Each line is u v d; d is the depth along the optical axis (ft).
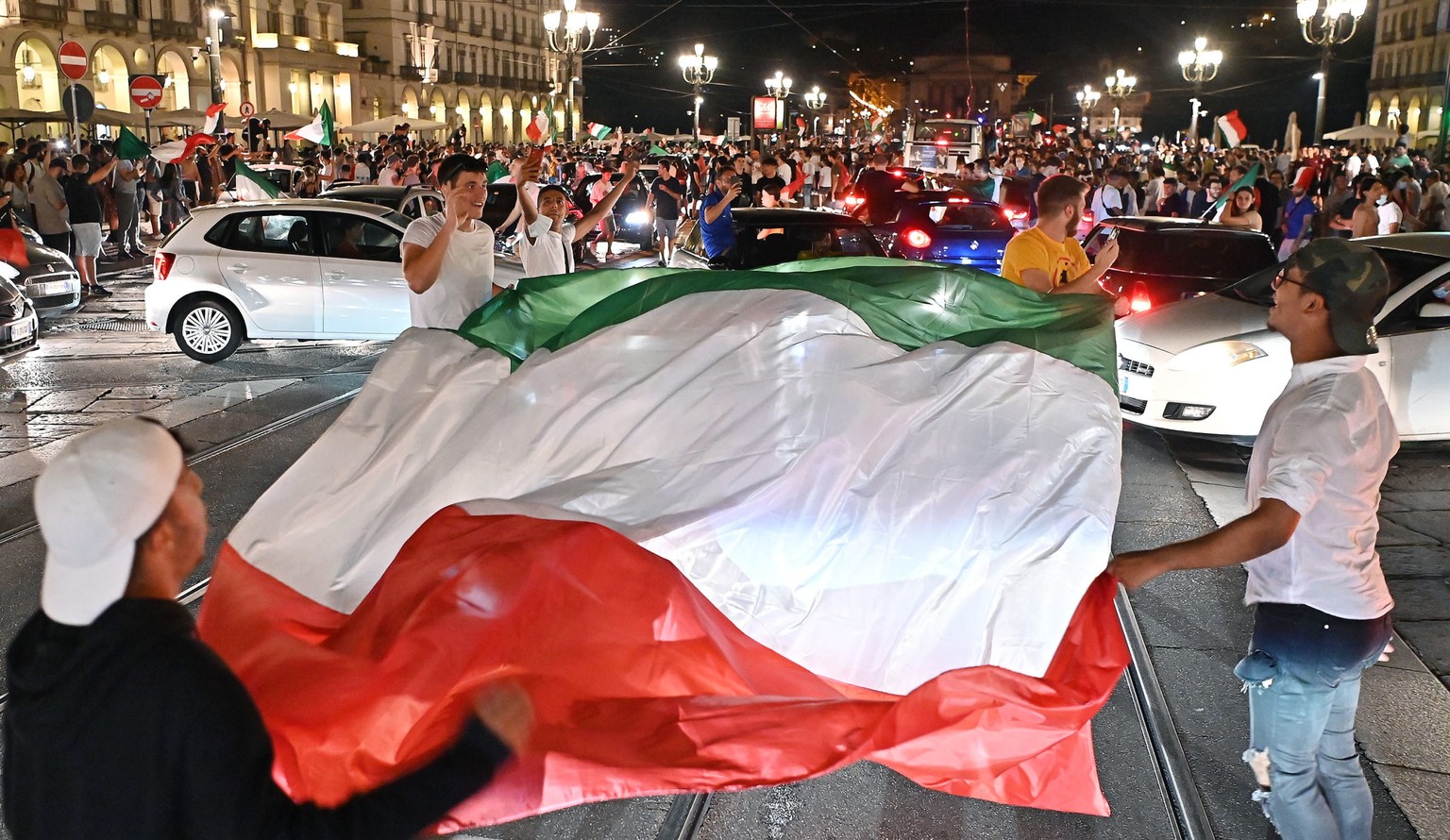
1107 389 11.85
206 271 36.88
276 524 10.53
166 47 197.16
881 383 11.39
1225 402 25.84
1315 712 9.66
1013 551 10.62
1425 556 20.27
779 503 10.81
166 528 5.63
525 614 9.28
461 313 18.17
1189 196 66.39
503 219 61.52
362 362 37.70
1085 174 88.43
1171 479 25.20
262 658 9.33
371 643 9.12
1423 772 13.16
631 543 10.03
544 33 345.51
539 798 8.57
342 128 146.10
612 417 11.26
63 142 104.27
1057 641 10.32
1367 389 9.41
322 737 8.55
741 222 38.17
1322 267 9.23
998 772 9.83
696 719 9.25
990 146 160.25
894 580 10.59
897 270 12.63
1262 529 8.99
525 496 10.58
